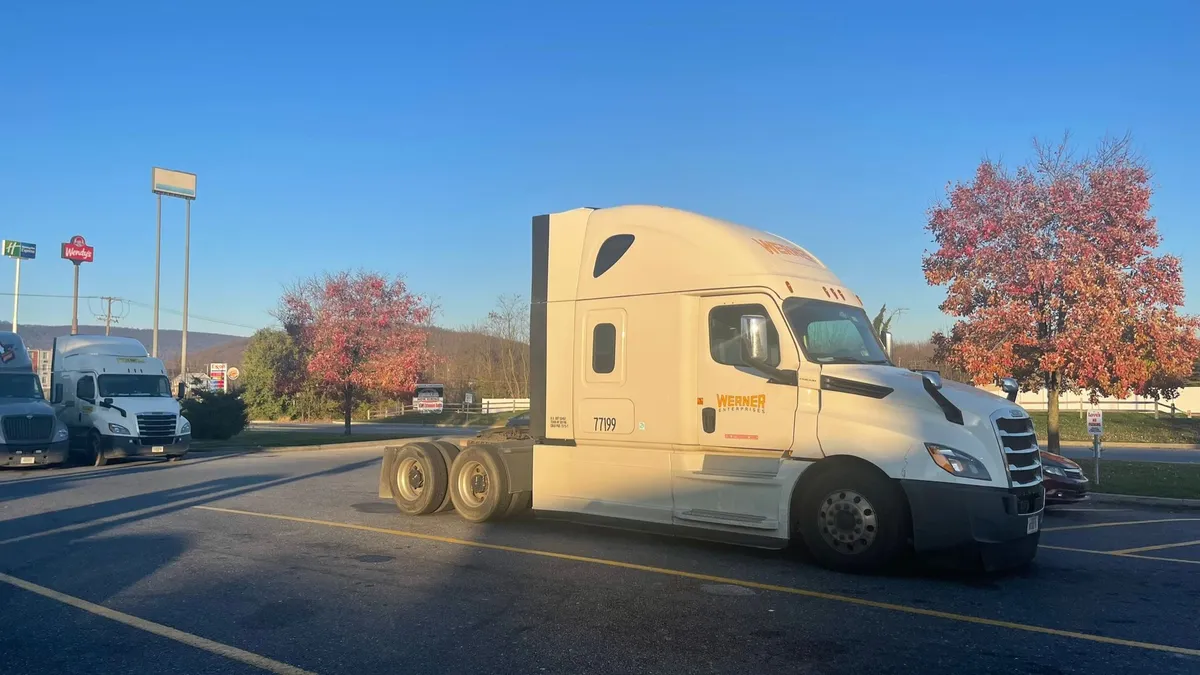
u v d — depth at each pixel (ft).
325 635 19.81
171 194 115.75
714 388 28.84
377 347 111.34
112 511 39.37
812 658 18.19
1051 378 57.93
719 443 28.63
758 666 17.66
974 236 56.80
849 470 26.32
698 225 30.32
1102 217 54.75
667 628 20.33
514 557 28.66
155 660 18.13
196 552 29.35
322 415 187.01
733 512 27.99
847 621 21.02
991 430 24.90
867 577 25.88
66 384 74.49
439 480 37.29
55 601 22.90
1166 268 54.34
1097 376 53.26
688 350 29.58
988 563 24.90
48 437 64.44
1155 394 61.46
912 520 25.08
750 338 27.04
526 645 19.02
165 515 37.96
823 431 26.55
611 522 31.09
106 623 20.85
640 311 30.76
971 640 19.56
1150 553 31.04
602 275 32.07
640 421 30.35
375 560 28.07
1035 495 25.91
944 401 25.36
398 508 39.50
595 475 31.53
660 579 25.41
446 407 204.13
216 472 61.11
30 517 37.81
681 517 29.14
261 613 21.65
